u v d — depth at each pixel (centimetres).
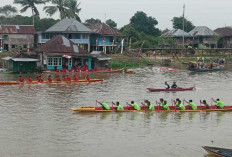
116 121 3831
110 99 4956
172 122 3838
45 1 11856
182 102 4938
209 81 6969
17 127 3553
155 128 3612
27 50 8925
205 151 3005
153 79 7056
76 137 3294
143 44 11675
